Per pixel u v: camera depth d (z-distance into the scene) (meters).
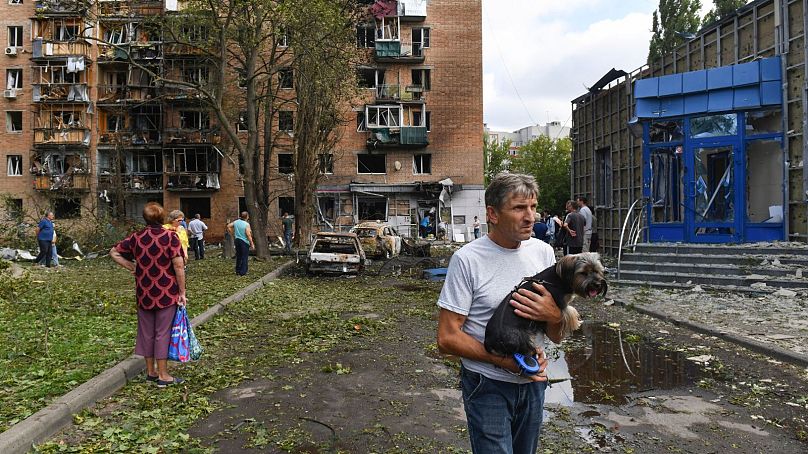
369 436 4.69
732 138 14.18
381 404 5.53
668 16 39.28
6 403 5.09
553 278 2.52
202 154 40.50
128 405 5.45
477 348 2.54
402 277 18.17
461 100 41.97
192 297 12.17
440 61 41.88
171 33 22.55
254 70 23.59
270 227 40.75
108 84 40.75
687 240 14.73
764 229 13.74
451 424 4.97
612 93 22.09
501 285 2.64
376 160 42.72
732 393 5.78
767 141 14.37
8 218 28.25
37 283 14.68
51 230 21.39
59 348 7.34
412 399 5.69
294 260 23.28
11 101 39.91
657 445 4.47
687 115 14.77
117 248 6.12
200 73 37.66
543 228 21.58
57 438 4.56
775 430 4.78
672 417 5.10
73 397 5.15
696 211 14.69
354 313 11.10
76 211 39.59
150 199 41.56
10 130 39.94
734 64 14.66
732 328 8.44
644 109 15.29
